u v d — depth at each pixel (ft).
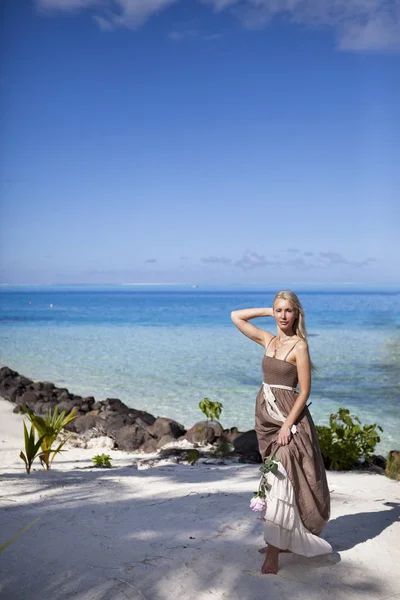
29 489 20.10
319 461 13.07
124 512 16.89
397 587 11.96
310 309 336.49
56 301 496.23
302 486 12.55
